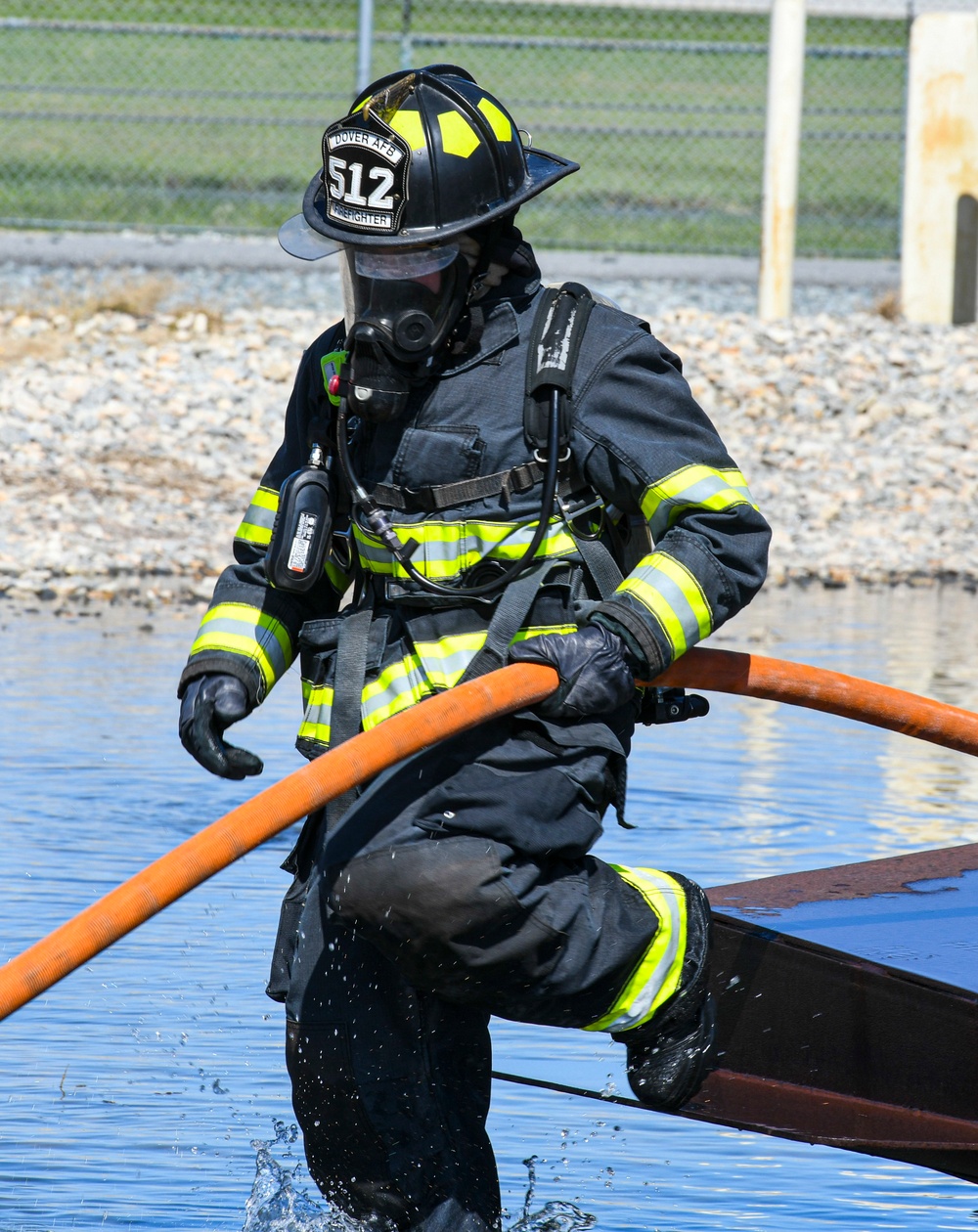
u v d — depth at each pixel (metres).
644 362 8.35
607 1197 9.64
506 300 8.42
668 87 67.38
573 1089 9.74
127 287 38.94
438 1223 8.42
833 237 51.22
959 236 42.09
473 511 8.31
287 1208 9.23
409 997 8.52
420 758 8.19
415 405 8.40
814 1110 9.35
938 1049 9.32
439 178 8.21
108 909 7.41
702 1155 10.29
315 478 8.62
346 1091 8.40
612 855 14.59
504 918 8.06
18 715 18.58
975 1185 10.02
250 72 63.81
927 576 29.05
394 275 8.23
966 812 16.30
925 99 41.88
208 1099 10.51
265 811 7.60
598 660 8.04
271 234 45.59
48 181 51.22
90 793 16.03
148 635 22.97
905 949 9.70
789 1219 9.45
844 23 74.00
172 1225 9.05
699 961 8.73
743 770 17.66
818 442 34.62
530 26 71.00
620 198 54.06
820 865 14.40
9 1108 10.28
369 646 8.52
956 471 34.03
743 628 23.80
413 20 69.88
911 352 38.31
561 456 8.29
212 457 32.22
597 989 8.42
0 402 33.16
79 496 30.00
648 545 8.77
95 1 70.81
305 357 9.09
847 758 18.36
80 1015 11.59
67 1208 9.17
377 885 8.02
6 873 13.78
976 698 19.27
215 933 13.13
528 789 8.15
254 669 8.95
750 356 37.22
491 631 8.24
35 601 24.95
